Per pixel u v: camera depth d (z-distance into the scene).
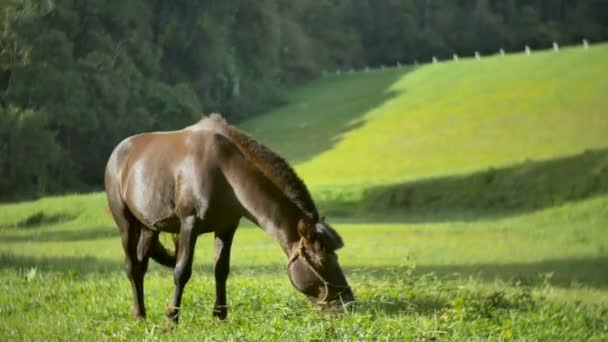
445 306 9.92
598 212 29.67
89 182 58.75
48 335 8.23
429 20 122.94
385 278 12.76
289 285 11.00
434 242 24.73
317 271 7.71
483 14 120.44
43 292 10.76
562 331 9.04
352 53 116.00
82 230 30.08
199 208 8.44
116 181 9.54
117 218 9.66
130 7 65.88
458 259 20.14
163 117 64.06
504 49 120.19
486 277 16.27
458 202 36.91
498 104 63.88
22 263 16.31
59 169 55.22
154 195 8.88
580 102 59.56
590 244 23.70
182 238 8.53
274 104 86.12
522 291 11.04
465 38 120.06
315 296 7.80
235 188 8.34
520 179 36.28
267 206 8.14
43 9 56.22
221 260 8.80
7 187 51.31
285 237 8.05
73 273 12.67
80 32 61.84
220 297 8.79
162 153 8.91
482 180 37.78
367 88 86.00
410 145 57.00
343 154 57.91
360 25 119.19
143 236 9.53
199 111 66.69
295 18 109.69
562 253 21.56
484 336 7.98
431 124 62.34
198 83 77.56
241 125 76.62
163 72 74.00
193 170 8.49
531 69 73.75
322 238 7.70
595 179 33.41
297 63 100.94
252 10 88.88
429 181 39.50
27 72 54.44
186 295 9.85
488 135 55.81
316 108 80.81
